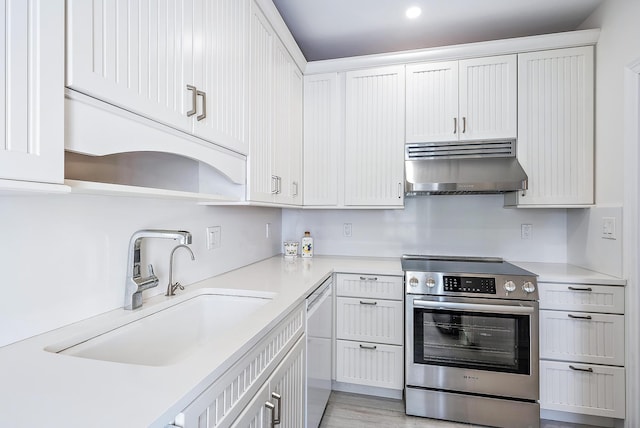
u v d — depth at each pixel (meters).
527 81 2.15
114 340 1.03
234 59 1.43
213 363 0.77
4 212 0.83
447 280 1.96
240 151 1.48
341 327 2.21
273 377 1.13
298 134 2.41
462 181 2.15
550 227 2.46
